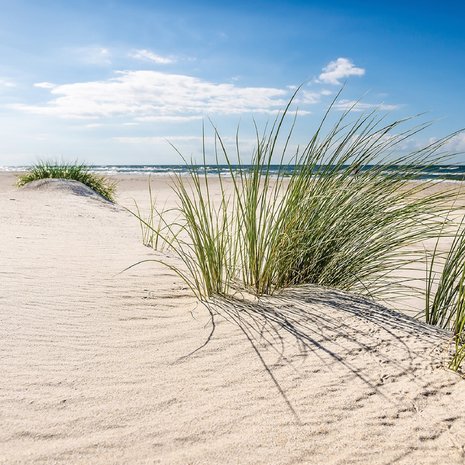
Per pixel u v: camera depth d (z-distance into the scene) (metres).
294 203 2.88
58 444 1.38
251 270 2.88
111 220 6.52
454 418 1.64
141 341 2.10
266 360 1.96
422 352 2.07
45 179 10.46
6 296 2.55
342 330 2.25
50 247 4.04
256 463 1.38
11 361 1.84
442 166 2.93
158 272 3.32
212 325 2.29
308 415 1.62
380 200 3.02
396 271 4.43
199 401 1.66
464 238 2.98
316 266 3.02
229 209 6.87
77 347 2.01
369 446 1.49
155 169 54.00
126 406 1.60
